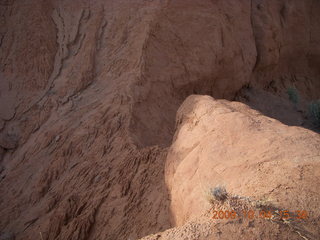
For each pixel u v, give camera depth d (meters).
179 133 5.86
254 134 4.16
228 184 3.54
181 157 5.31
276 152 3.62
